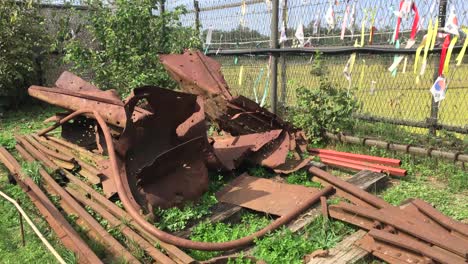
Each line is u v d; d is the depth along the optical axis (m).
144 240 3.96
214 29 9.62
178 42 8.62
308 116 7.06
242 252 3.85
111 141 4.72
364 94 7.05
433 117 6.18
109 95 6.05
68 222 4.46
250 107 6.08
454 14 5.36
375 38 6.67
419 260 3.46
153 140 5.02
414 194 5.08
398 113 6.75
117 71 8.33
